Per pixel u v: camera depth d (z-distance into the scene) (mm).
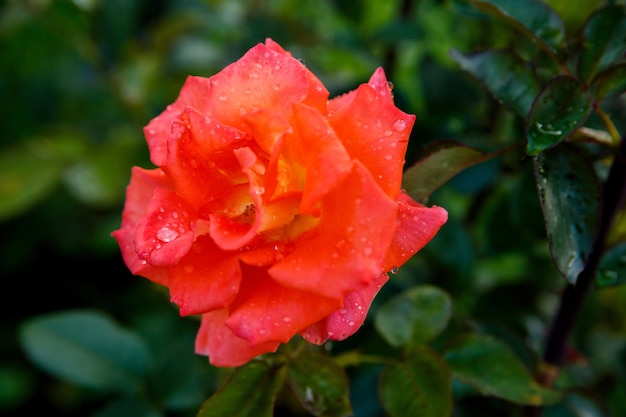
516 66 299
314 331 257
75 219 528
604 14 287
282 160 261
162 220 257
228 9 471
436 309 310
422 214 260
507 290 381
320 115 246
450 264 364
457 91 376
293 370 286
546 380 325
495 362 300
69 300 522
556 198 275
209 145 256
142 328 439
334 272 243
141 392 338
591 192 276
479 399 333
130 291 501
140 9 567
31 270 526
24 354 508
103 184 462
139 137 474
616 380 363
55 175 464
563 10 336
